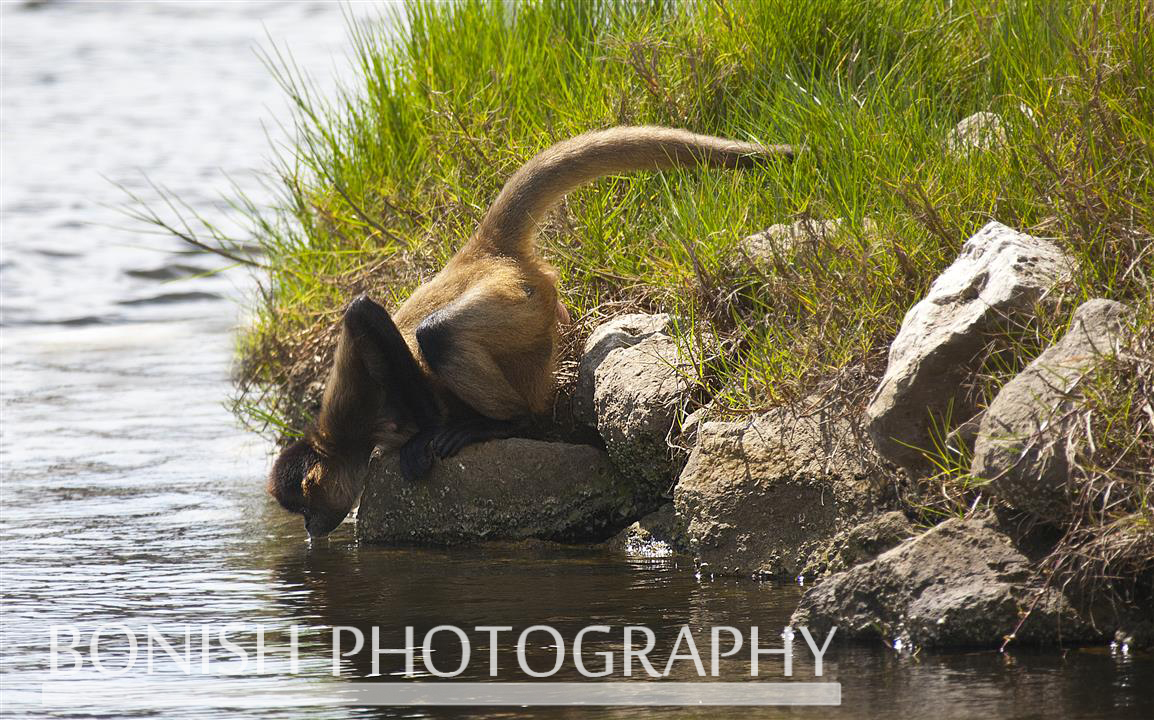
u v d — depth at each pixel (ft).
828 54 49.62
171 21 216.54
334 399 41.14
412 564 37.86
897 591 29.17
